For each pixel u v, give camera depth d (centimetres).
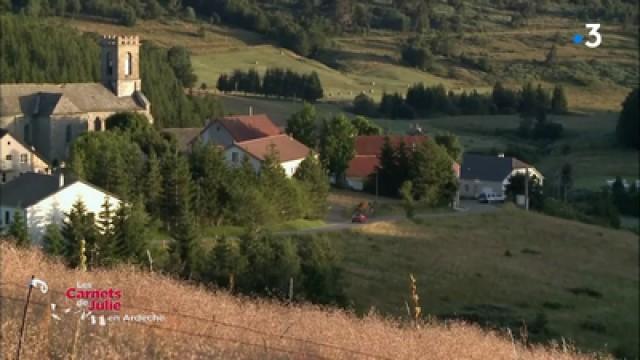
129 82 13325
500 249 8925
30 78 15988
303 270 5656
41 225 7769
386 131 17462
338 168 12281
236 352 2258
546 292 7481
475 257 8438
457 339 2839
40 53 16600
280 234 8062
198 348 2220
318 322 2805
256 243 5600
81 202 6631
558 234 9762
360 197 11275
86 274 3069
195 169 8744
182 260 5566
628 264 9019
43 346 2114
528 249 9069
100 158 9144
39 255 3591
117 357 2091
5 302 2459
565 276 8181
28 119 12306
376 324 2988
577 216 11812
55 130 12275
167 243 6694
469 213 10456
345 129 12425
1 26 16738
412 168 11200
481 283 7531
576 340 5997
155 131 12162
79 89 12875
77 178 8106
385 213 10225
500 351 2845
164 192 8338
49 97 12425
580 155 18250
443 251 8544
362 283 7044
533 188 12631
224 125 11788
